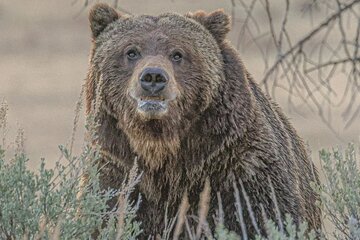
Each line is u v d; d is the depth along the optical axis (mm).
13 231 12094
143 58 13539
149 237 13359
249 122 13742
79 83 40688
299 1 18422
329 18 15367
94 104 13711
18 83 40438
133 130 13508
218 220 13109
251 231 13430
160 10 37531
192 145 13664
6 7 50125
